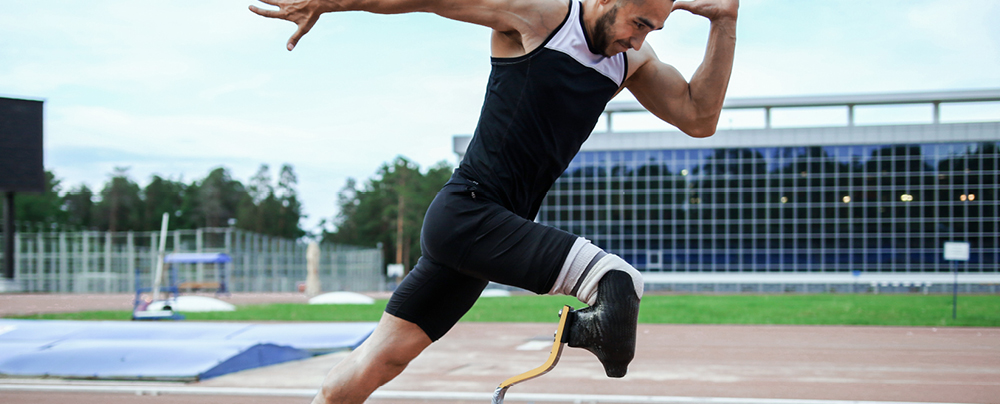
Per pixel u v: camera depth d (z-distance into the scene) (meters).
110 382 6.50
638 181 47.78
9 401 5.60
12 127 29.20
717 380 7.12
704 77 2.12
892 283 44.50
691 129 2.26
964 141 44.84
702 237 47.00
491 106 1.90
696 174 47.25
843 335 13.16
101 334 9.41
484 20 1.82
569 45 1.81
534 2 1.80
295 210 110.06
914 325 15.76
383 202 105.38
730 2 2.03
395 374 2.29
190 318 17.23
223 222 107.31
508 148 1.86
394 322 2.20
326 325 10.59
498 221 1.85
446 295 2.14
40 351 7.33
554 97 1.83
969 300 30.25
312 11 1.85
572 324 1.83
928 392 6.45
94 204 102.06
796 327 15.27
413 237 98.00
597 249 1.83
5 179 29.00
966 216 44.78
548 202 48.56
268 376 6.98
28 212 92.00
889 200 45.47
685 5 2.06
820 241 45.91
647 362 8.77
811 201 46.06
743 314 19.73
